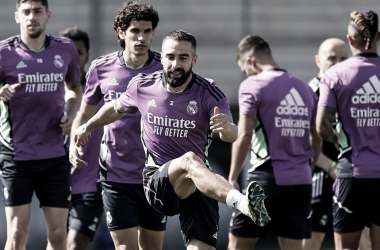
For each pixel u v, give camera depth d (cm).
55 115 2375
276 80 2295
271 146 2278
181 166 1706
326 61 2614
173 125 1794
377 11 5041
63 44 2409
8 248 2323
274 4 5031
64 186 2383
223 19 5022
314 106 2373
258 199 1550
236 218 2300
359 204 2195
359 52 2206
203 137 1820
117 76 2089
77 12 4819
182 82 1728
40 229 3788
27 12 2295
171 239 3875
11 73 2322
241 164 2317
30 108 2334
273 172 2275
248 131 2284
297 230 2305
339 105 2200
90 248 3916
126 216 2058
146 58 2098
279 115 2273
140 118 2070
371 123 2172
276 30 5038
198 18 5028
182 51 1697
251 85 2298
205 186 1638
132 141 2080
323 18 5056
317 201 2697
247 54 2416
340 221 2228
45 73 2345
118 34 2102
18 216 2334
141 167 2084
